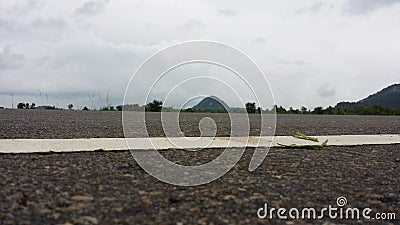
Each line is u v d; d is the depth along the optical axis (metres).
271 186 3.29
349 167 4.25
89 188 3.01
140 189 3.04
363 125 10.82
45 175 3.38
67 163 3.94
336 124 10.91
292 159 4.63
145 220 2.40
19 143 5.16
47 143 5.20
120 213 2.50
